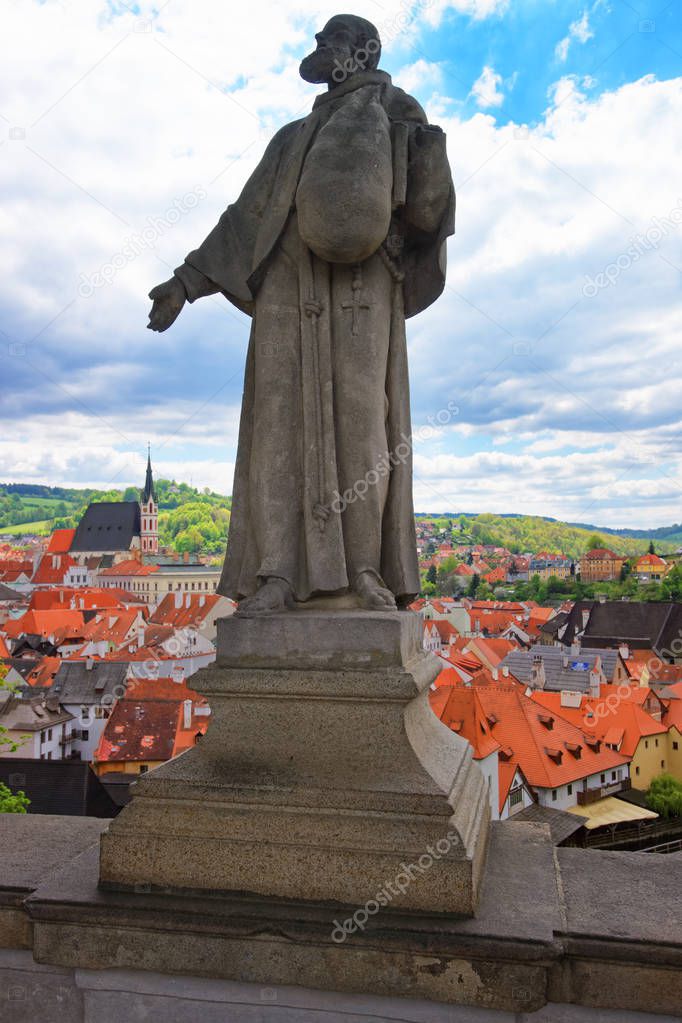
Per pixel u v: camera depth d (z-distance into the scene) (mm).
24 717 45156
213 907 3746
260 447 4805
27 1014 3941
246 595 4805
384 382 4902
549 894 3893
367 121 4684
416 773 3855
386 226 4594
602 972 3461
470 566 134625
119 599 113812
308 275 4801
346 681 3980
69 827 5148
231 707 4160
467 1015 3484
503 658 66062
